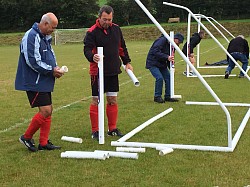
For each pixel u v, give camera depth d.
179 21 49.03
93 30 5.73
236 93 9.60
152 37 42.97
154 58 8.74
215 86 10.72
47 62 5.20
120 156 4.99
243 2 49.22
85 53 5.67
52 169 4.64
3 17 50.56
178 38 8.71
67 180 4.28
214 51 23.55
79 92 10.44
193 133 6.08
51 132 6.36
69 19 50.62
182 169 4.50
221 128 6.33
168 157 4.95
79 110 8.07
